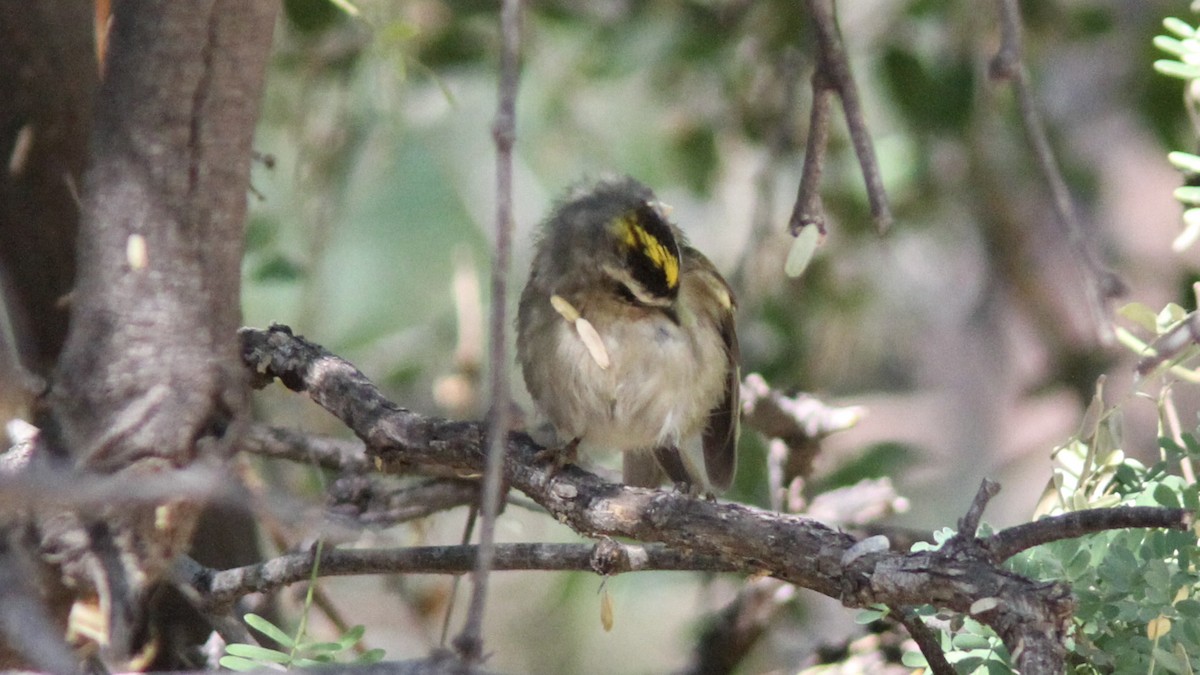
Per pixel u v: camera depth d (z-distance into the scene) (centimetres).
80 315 684
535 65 1296
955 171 1406
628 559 746
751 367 1292
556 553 754
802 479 1111
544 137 1312
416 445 779
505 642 1528
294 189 1277
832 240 1368
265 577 769
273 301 1215
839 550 645
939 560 583
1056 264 1459
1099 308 657
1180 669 610
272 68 1266
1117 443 718
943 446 1636
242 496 554
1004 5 646
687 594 1556
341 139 1264
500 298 482
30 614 527
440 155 1265
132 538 650
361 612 1270
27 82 825
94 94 844
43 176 843
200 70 664
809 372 1347
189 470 601
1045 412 1639
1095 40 1327
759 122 1360
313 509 617
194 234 684
